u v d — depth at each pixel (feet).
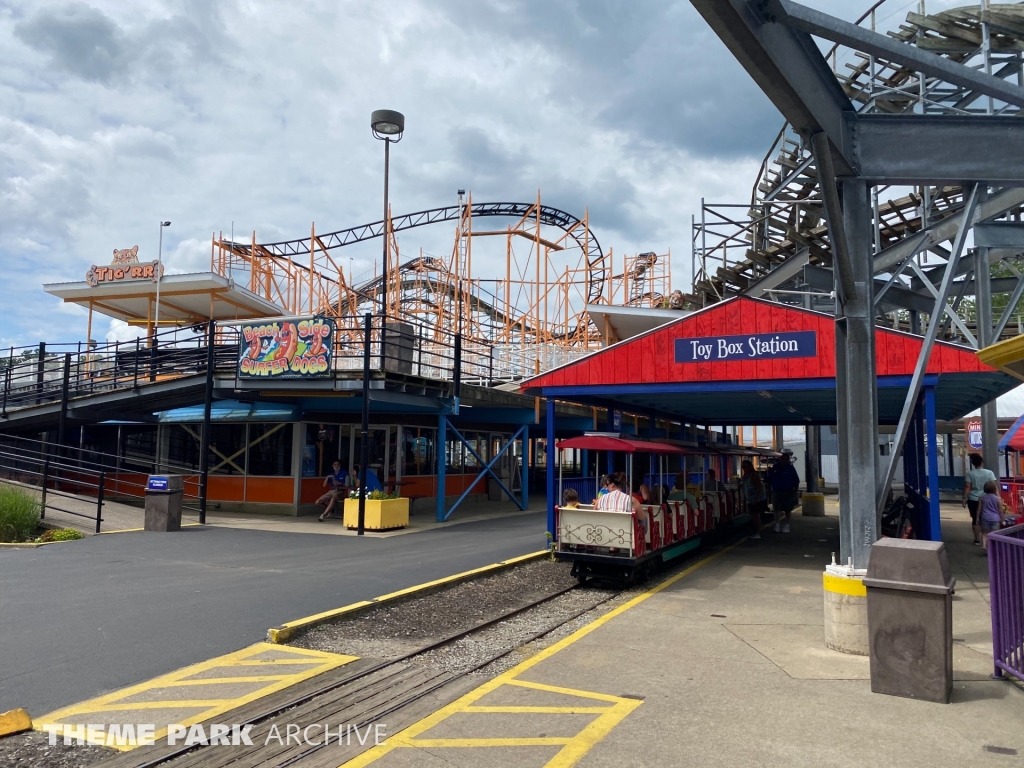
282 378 56.54
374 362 57.47
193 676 20.18
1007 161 23.77
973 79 19.81
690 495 47.24
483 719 17.61
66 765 14.60
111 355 66.18
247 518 61.26
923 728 16.98
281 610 27.68
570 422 86.22
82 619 25.82
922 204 61.16
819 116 21.36
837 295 25.55
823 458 137.69
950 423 103.24
